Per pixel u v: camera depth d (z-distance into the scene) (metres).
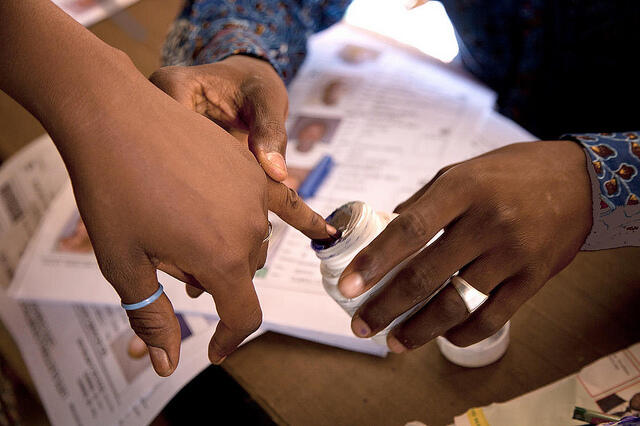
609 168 0.42
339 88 0.70
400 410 0.47
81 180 0.37
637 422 0.38
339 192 0.60
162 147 0.37
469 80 0.69
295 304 0.53
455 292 0.40
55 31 0.39
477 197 0.39
